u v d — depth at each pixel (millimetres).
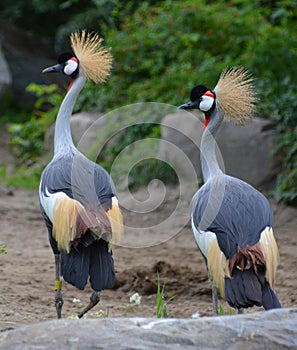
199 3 28844
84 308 12711
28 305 12930
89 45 13914
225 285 10047
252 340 8227
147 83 27219
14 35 43281
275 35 26031
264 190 22562
